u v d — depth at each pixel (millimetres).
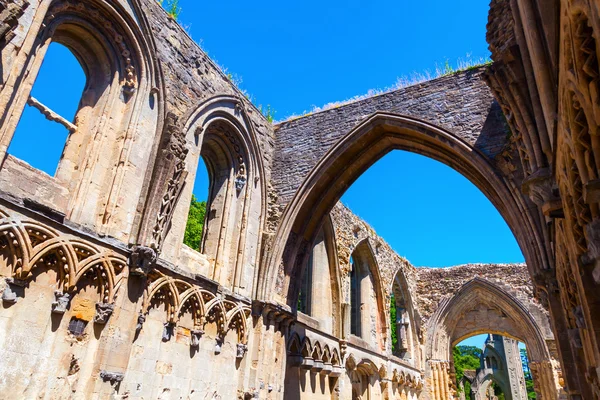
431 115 14531
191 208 26656
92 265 8961
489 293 29328
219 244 13711
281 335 14914
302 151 16609
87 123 10258
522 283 28422
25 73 8266
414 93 15320
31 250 7887
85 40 10438
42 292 8102
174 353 10836
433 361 29188
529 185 6527
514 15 7172
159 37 11898
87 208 9461
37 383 7781
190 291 11531
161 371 10359
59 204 9141
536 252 10969
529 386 66250
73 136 10000
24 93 8172
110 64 10719
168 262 10875
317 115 17062
